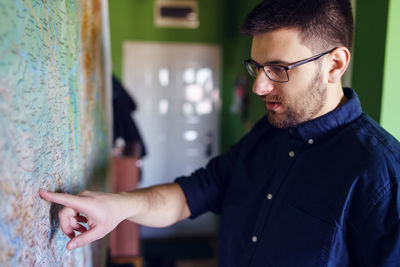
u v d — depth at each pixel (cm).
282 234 84
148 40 385
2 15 37
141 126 397
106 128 125
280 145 94
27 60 44
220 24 392
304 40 72
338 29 74
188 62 395
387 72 122
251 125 307
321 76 77
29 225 46
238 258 94
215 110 407
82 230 66
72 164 71
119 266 201
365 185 73
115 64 383
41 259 51
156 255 345
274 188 89
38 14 49
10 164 40
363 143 78
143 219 90
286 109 80
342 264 79
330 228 77
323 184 81
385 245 69
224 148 405
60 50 61
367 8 131
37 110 48
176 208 99
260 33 74
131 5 377
